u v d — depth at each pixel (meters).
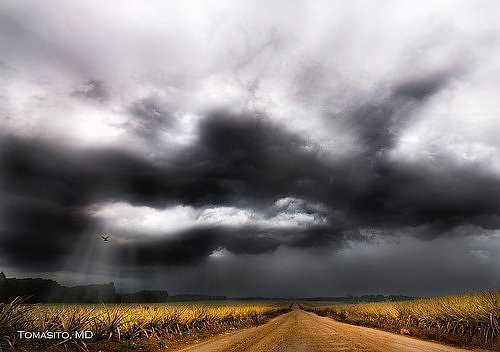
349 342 16.73
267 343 17.05
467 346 16.03
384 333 22.55
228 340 19.66
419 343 16.66
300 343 16.59
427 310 24.89
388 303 41.03
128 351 14.35
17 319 11.60
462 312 19.11
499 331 16.17
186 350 15.47
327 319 44.44
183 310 26.25
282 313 77.06
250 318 45.56
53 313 13.66
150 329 19.20
